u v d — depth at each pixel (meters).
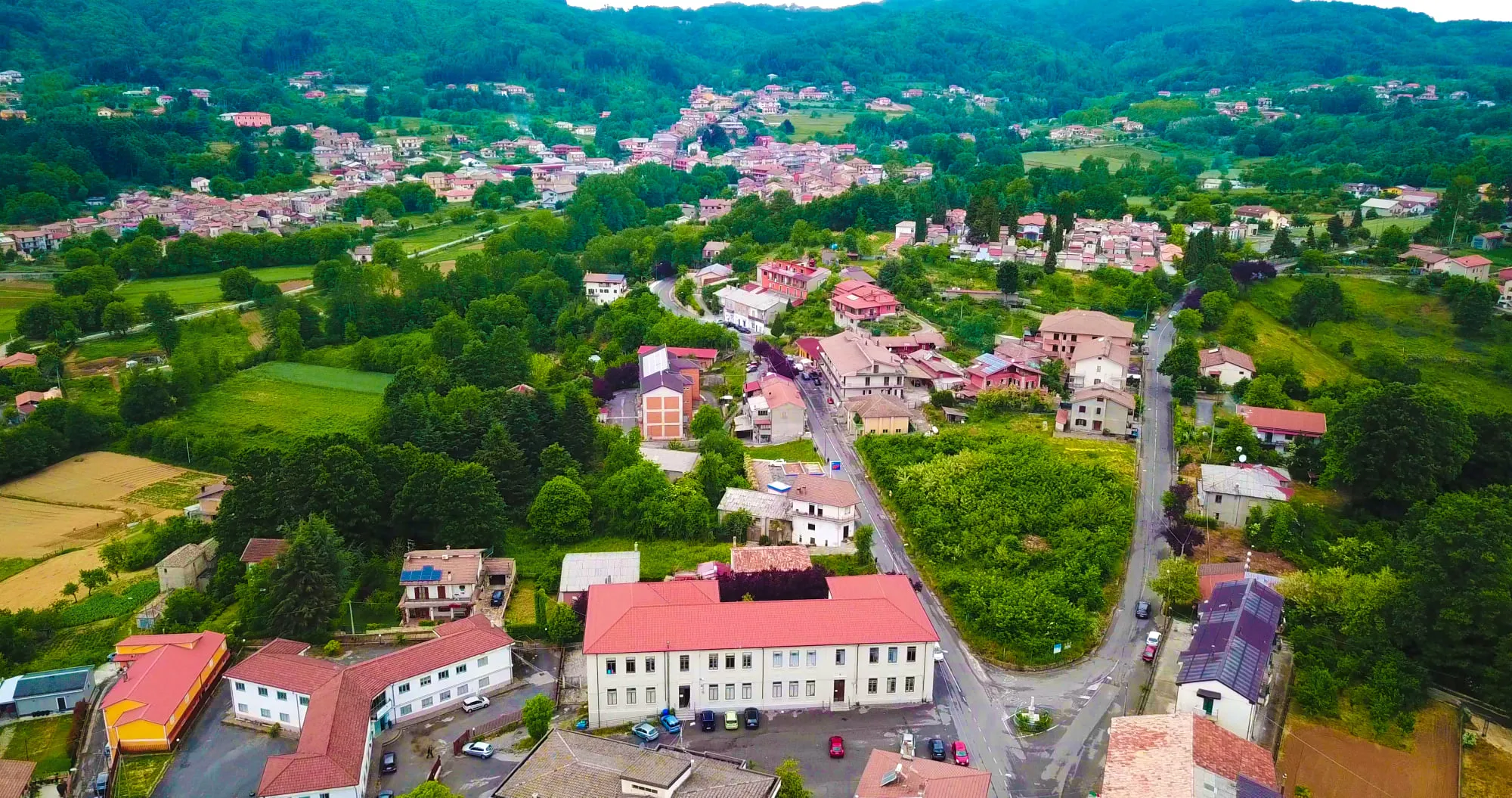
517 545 144.62
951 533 137.88
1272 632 106.12
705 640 105.50
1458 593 103.50
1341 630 111.31
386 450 149.62
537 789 83.25
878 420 179.38
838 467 169.12
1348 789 91.44
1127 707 105.69
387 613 126.38
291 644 116.38
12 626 126.00
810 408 198.88
